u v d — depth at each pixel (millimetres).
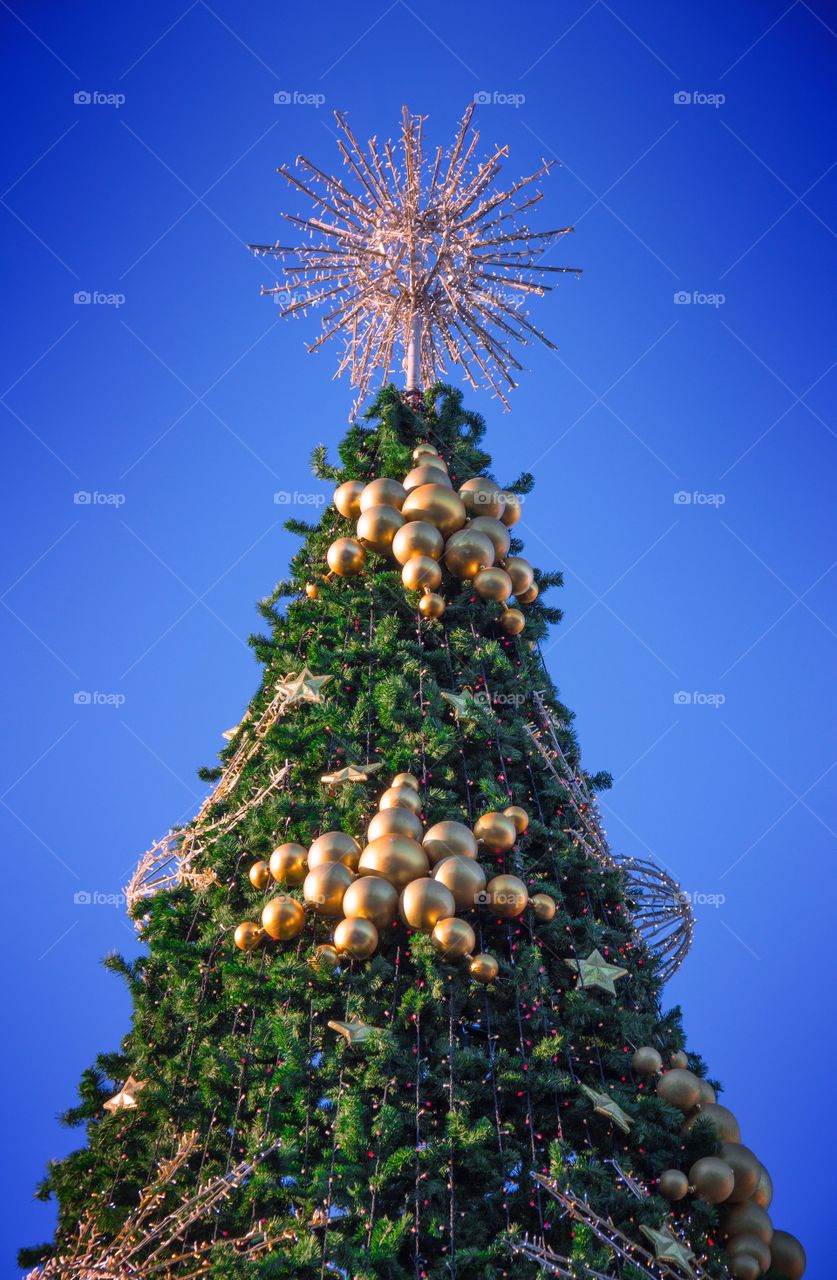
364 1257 5926
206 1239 6805
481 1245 6355
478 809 8914
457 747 9070
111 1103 7512
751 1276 6844
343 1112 6617
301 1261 5836
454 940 7469
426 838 8102
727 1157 7301
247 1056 7430
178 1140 7195
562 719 10562
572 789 9438
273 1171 6594
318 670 9891
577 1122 7273
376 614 10492
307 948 8156
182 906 9250
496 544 10883
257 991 7586
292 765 9219
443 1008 7535
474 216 15195
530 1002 7562
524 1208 6664
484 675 9781
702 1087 7691
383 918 7715
